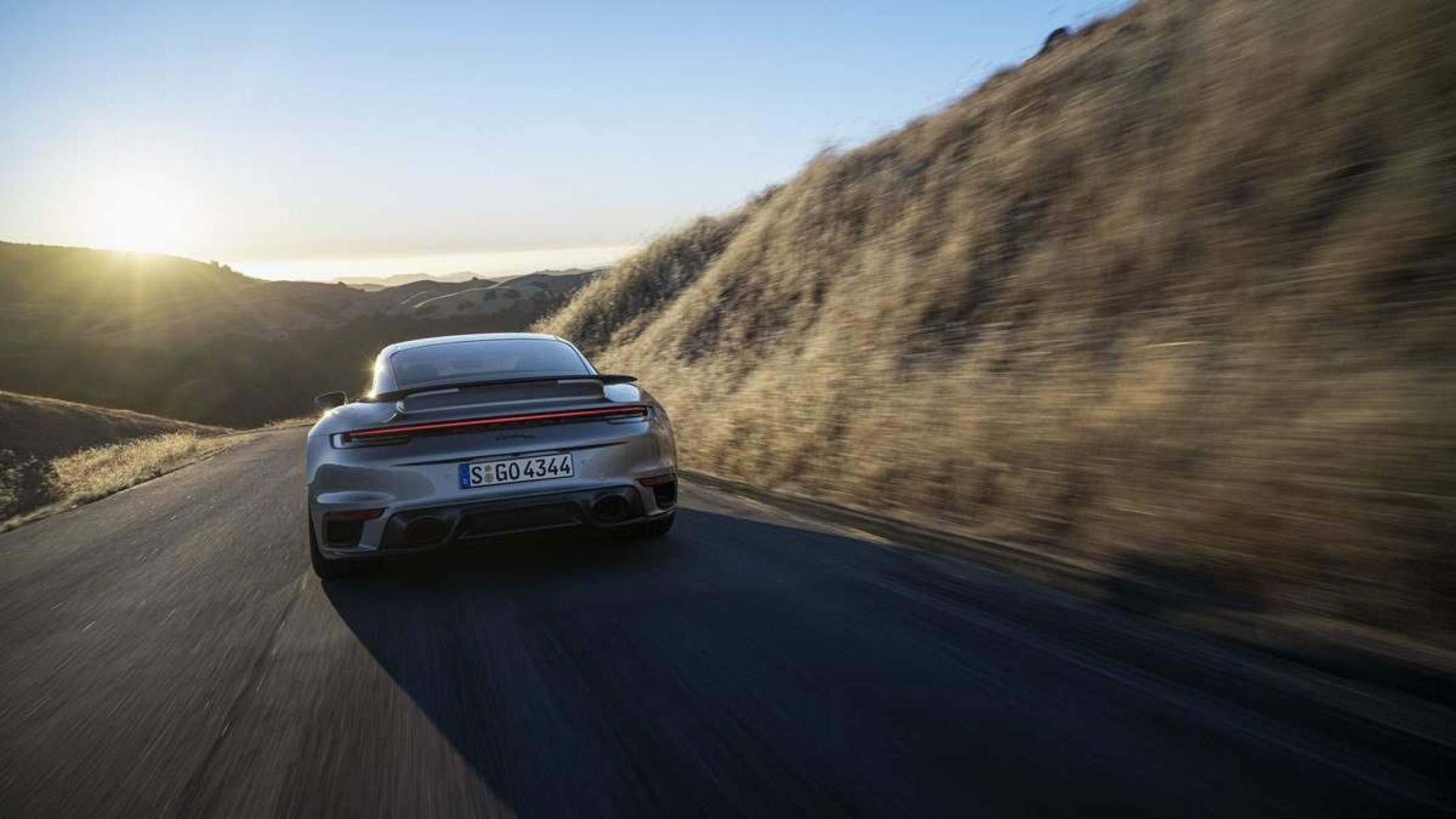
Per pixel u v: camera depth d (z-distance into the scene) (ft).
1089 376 21.22
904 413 24.40
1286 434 14.37
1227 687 9.18
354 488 14.28
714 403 36.70
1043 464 18.33
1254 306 19.44
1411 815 6.66
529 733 9.00
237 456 55.11
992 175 37.50
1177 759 7.66
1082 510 16.47
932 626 11.61
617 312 78.59
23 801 8.36
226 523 25.46
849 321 37.17
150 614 15.37
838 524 18.61
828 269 47.60
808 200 55.67
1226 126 25.36
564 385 16.02
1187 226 24.30
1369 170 20.11
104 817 7.90
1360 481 12.40
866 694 9.46
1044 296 28.14
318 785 8.20
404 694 10.37
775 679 10.04
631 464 15.39
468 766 8.35
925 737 8.35
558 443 14.84
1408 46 20.81
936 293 33.45
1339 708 8.57
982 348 27.40
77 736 9.93
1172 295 22.81
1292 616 11.34
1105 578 13.38
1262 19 27.27
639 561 16.17
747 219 74.90
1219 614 11.50
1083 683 9.46
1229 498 13.62
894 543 16.57
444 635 12.50
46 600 17.57
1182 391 17.42
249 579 17.35
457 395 15.47
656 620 12.51
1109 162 31.04
